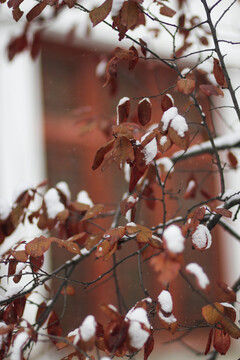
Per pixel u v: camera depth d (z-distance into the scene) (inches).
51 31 287.0
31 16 93.2
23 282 185.5
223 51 179.8
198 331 227.9
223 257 315.3
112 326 78.9
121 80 302.5
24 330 83.6
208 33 169.6
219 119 211.2
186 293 273.0
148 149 91.7
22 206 123.6
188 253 296.0
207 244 87.2
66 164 309.7
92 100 311.6
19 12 93.6
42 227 124.4
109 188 314.2
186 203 298.7
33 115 305.0
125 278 293.3
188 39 167.8
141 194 124.0
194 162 284.0
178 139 86.3
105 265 291.9
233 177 258.1
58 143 309.7
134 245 298.0
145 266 295.4
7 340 91.0
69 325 259.1
